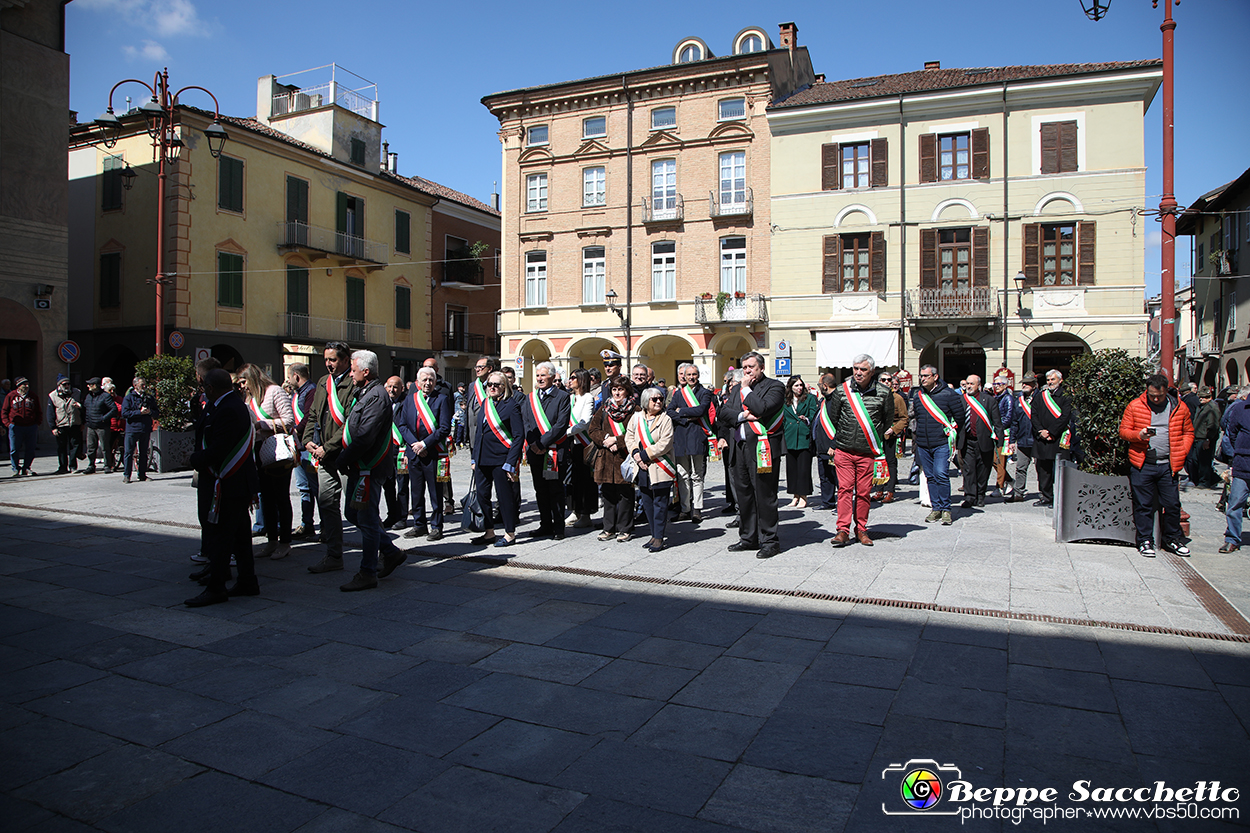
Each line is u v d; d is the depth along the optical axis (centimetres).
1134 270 2356
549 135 3038
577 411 995
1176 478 790
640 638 536
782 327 2673
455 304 3981
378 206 3456
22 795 331
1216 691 436
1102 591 641
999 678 457
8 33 2150
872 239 2577
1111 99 2362
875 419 820
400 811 319
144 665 486
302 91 3338
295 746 376
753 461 793
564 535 914
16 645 521
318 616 589
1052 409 1120
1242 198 2775
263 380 785
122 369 2808
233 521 625
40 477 1523
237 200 2816
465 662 491
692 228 2830
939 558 769
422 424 885
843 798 326
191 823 311
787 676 463
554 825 307
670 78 2822
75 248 2795
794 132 2662
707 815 314
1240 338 2805
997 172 2458
